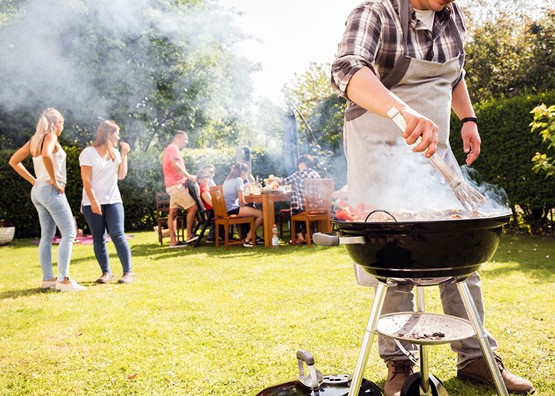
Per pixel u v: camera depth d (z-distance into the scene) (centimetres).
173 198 675
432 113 164
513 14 1030
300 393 135
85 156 407
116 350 244
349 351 228
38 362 230
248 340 250
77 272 493
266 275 423
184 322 288
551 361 201
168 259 557
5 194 913
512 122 618
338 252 539
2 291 405
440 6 151
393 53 157
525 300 293
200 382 201
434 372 199
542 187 595
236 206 645
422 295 164
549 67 916
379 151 165
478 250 113
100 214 418
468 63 983
